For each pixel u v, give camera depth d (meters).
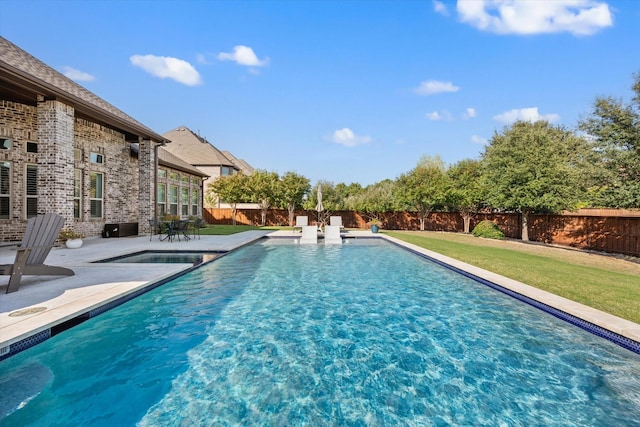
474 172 26.75
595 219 16.22
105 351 4.00
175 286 6.96
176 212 22.98
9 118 11.41
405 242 15.37
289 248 14.16
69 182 11.11
